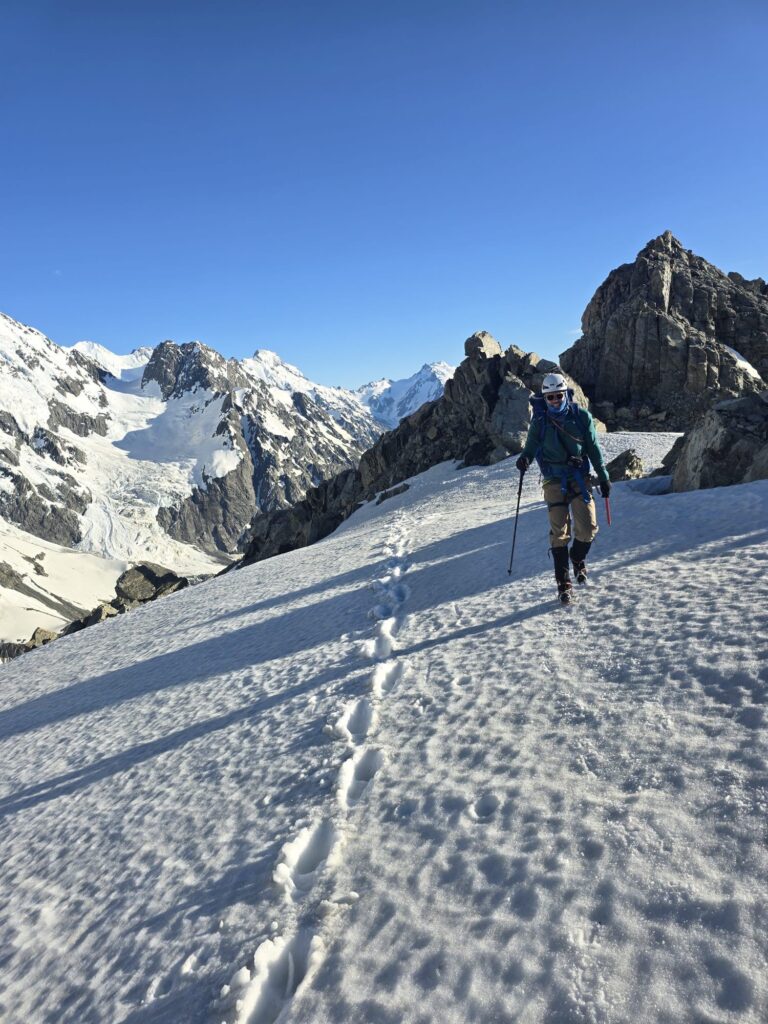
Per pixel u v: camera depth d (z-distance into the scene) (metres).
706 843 3.45
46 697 15.07
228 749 7.41
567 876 3.56
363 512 53.62
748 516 10.16
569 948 3.10
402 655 8.75
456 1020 2.95
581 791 4.31
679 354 57.66
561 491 8.20
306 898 4.24
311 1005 3.38
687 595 7.27
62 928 5.02
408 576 14.81
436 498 41.53
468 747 5.50
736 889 3.10
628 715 5.09
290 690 8.83
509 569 11.00
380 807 5.04
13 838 7.11
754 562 7.72
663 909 3.14
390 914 3.81
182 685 11.31
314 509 71.44
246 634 14.17
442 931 3.52
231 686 10.08
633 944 3.01
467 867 3.96
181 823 5.98
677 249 67.94
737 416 16.55
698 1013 2.59
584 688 5.84
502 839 4.10
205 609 20.42
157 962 4.19
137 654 16.41
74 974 4.42
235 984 3.61
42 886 5.80
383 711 6.95
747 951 2.77
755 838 3.36
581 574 8.56
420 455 60.88
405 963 3.40
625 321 59.75
